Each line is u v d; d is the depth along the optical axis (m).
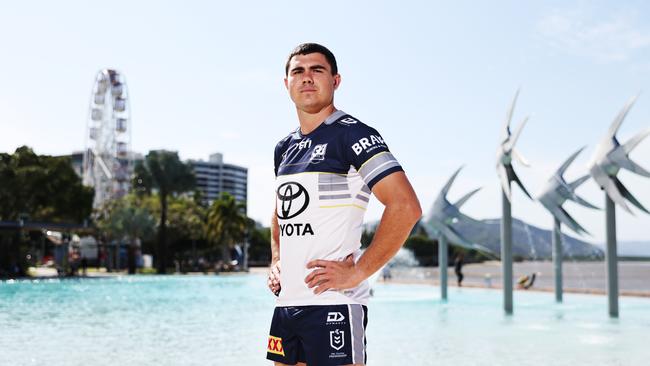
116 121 58.97
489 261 102.38
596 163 11.70
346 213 2.30
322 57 2.44
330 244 2.29
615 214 12.02
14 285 26.59
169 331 9.88
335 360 2.23
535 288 23.72
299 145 2.43
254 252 96.50
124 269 57.88
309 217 2.31
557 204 13.81
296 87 2.41
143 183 54.31
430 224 18.03
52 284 27.77
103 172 59.66
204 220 64.94
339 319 2.26
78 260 45.97
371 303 16.95
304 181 2.34
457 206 17.59
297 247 2.33
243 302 17.14
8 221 33.97
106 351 7.65
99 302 16.94
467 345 8.38
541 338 9.12
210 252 75.81
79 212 40.31
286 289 2.35
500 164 13.29
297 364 2.36
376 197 2.25
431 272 51.62
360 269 2.20
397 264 55.59
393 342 8.69
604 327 10.77
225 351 7.68
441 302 17.41
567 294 21.44
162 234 53.44
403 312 14.00
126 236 49.25
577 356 7.42
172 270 55.72
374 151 2.23
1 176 36.31
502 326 10.94
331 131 2.36
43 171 37.53
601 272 62.19
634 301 17.55
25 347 7.98
